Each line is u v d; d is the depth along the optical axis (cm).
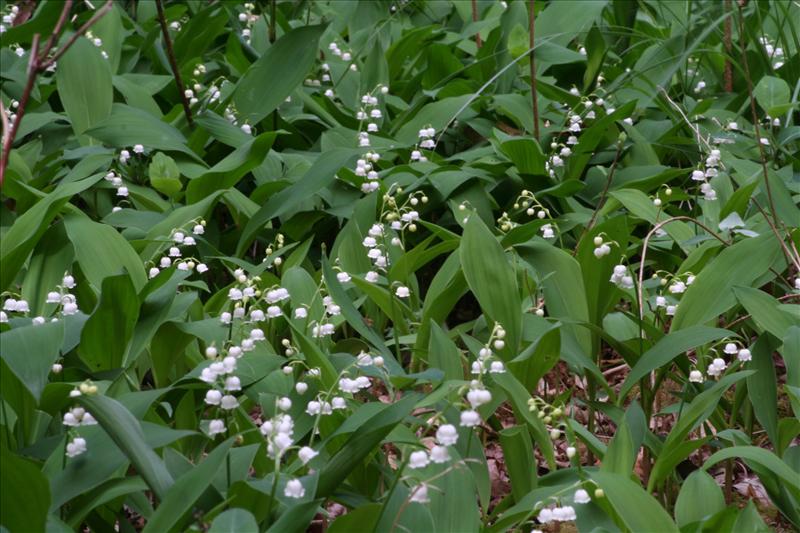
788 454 112
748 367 115
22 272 132
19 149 161
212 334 115
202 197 145
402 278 130
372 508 100
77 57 164
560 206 153
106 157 149
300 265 141
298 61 165
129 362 113
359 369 113
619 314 127
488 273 119
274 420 98
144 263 131
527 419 110
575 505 105
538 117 175
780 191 139
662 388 135
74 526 101
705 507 105
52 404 107
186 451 113
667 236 139
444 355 115
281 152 173
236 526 94
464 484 103
